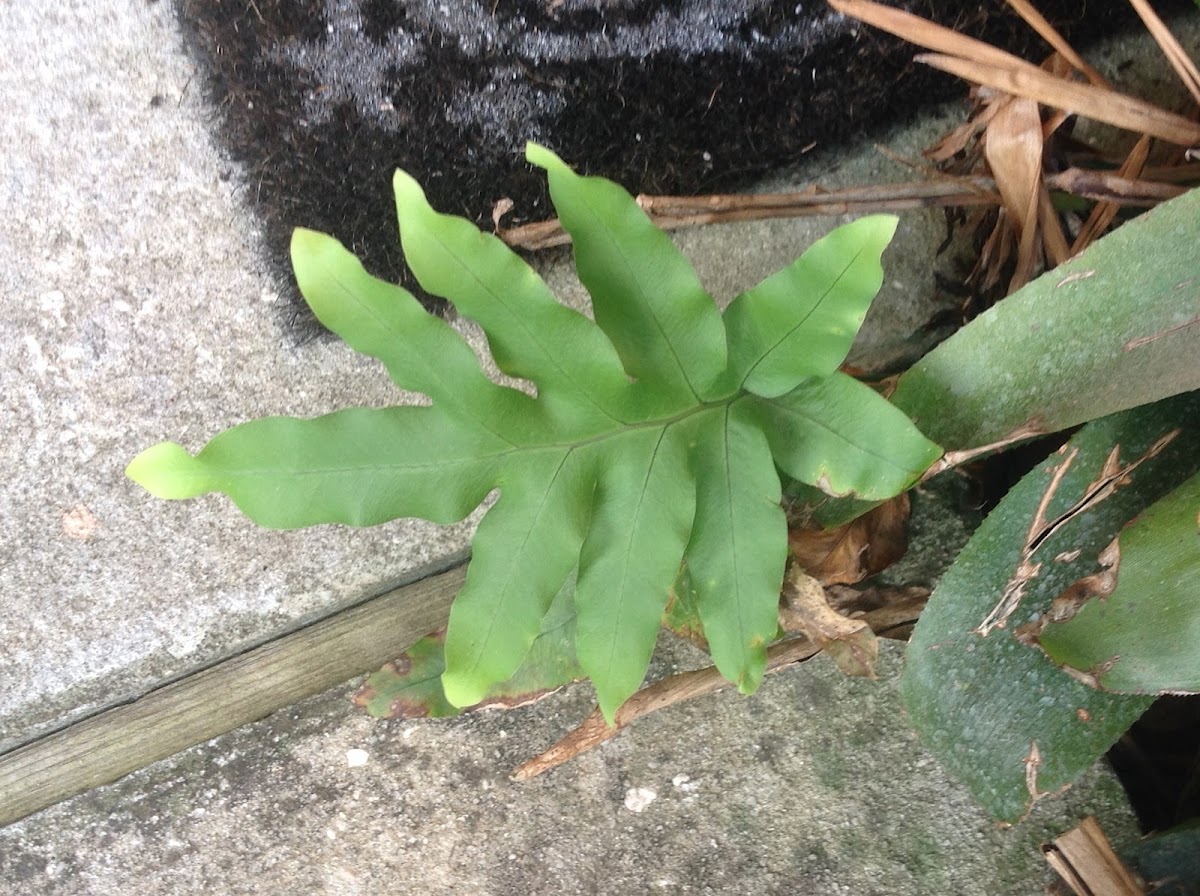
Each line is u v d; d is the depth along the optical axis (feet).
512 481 1.42
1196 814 2.20
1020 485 1.67
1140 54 2.07
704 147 2.08
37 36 1.93
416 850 2.27
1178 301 1.43
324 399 2.12
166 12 1.93
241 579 2.17
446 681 1.44
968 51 1.61
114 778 2.23
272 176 2.01
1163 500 1.47
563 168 1.28
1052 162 1.84
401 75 1.99
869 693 2.22
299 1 1.95
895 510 2.08
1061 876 2.07
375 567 2.20
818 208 1.86
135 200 2.00
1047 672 1.67
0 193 1.98
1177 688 1.45
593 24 2.00
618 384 1.42
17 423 2.06
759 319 1.43
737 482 1.52
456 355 1.34
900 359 2.21
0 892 2.24
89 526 2.11
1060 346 1.50
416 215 1.25
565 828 2.26
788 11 2.01
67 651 2.17
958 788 2.22
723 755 2.24
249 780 2.24
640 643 1.49
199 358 2.07
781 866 2.26
